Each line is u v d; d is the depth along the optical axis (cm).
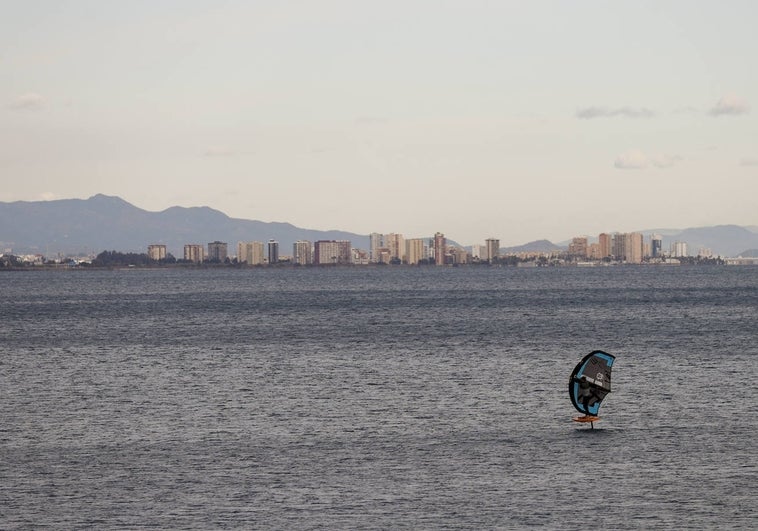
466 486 9669
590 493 9375
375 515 8769
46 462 10850
